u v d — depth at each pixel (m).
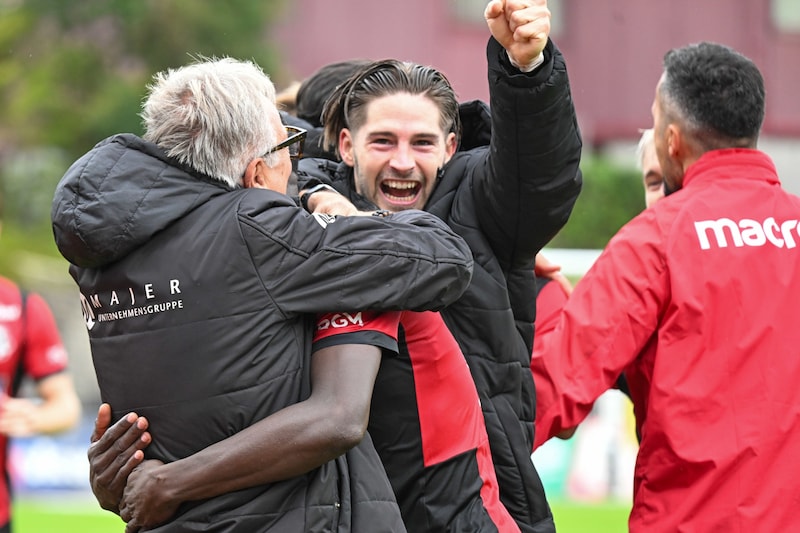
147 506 7.91
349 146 10.34
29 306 18.09
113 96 55.34
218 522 7.82
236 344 7.89
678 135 10.93
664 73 11.13
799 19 65.06
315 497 7.91
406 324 8.75
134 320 8.06
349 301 7.92
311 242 8.00
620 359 10.23
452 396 8.88
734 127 10.67
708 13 64.56
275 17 58.78
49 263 53.81
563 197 9.38
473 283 9.50
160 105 8.28
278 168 8.54
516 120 8.97
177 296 7.94
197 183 8.14
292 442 7.69
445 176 10.02
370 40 64.25
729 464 9.82
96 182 7.92
